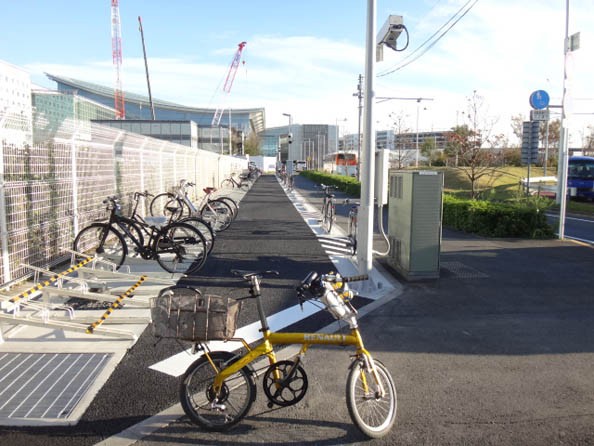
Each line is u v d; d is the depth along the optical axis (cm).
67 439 317
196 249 840
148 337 494
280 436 324
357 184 2577
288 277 762
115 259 746
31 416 342
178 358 444
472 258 912
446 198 1448
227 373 322
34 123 672
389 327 543
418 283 734
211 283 712
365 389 330
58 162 745
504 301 643
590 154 4675
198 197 2150
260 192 2909
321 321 557
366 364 327
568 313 594
